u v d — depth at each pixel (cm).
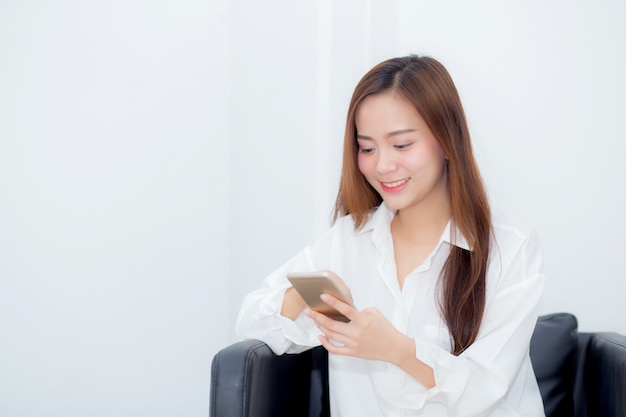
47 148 239
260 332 162
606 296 213
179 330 246
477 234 157
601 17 211
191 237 245
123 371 245
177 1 243
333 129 232
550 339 187
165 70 243
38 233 240
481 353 147
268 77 238
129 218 243
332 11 231
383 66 154
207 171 245
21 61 238
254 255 241
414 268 168
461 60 219
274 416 160
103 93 241
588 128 212
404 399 149
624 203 211
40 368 241
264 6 238
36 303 240
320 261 177
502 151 217
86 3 240
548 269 215
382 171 151
